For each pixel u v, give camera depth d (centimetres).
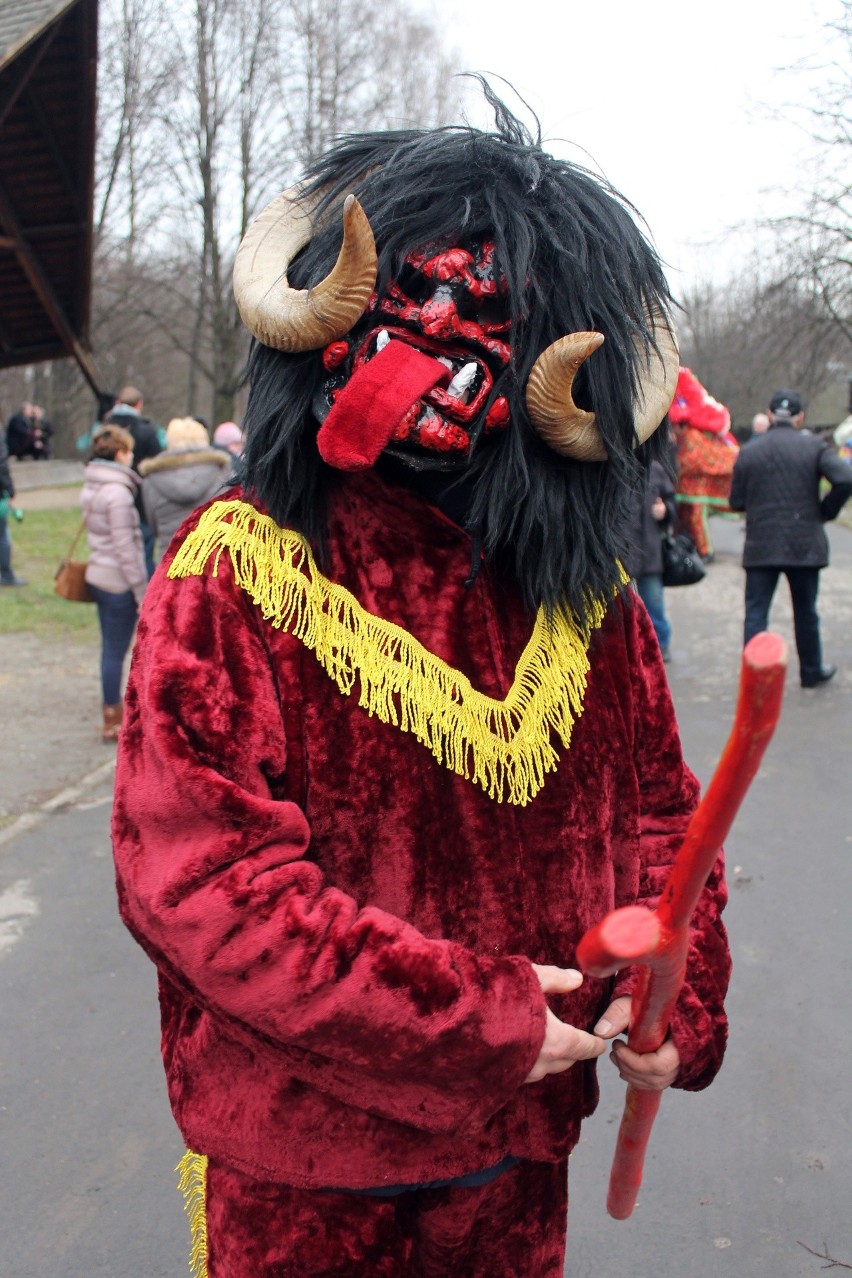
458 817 108
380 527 110
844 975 302
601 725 121
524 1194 125
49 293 946
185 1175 139
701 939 127
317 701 104
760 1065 265
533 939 112
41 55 716
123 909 100
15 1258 214
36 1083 266
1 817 430
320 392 104
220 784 95
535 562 114
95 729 542
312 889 97
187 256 2142
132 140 1948
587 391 109
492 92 117
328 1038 95
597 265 107
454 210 103
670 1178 230
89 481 506
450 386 101
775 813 419
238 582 102
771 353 1919
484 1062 98
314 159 114
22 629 762
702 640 749
